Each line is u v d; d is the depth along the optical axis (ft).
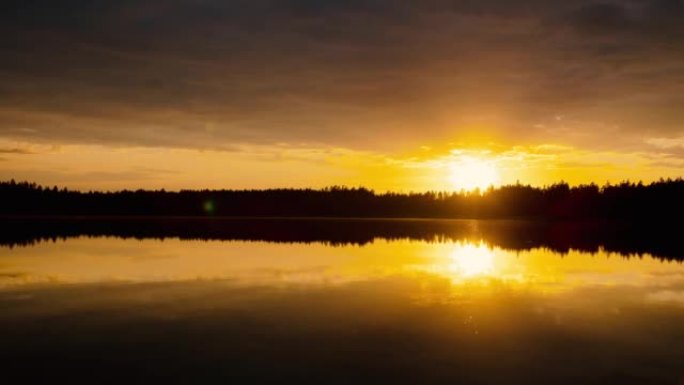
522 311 54.75
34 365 38.58
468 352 41.52
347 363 38.81
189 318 51.44
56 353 41.09
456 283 71.87
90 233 174.09
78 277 76.07
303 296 62.13
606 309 56.08
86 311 54.34
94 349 41.91
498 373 37.14
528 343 43.80
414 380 35.76
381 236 172.55
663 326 49.37
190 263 92.07
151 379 35.88
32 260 95.71
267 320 50.57
